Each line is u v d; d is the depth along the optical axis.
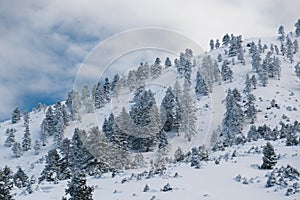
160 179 35.25
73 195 25.20
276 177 34.41
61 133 99.62
